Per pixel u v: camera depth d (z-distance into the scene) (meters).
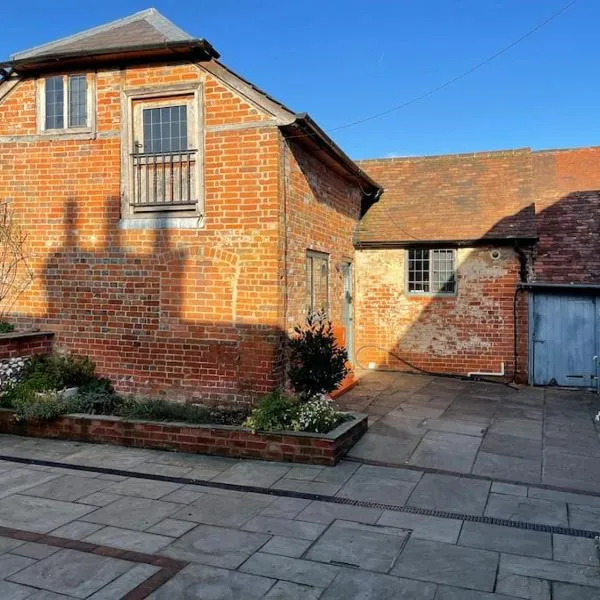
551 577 4.30
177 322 8.85
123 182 9.05
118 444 7.80
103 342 9.22
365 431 8.28
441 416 9.37
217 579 4.23
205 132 8.70
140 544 4.82
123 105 9.05
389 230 13.34
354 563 4.50
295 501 5.84
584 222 12.90
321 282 10.73
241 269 8.57
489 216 13.02
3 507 5.65
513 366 12.58
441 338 13.11
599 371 12.08
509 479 6.55
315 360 8.20
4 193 9.65
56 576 4.26
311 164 10.05
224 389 8.62
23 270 9.59
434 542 4.89
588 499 5.97
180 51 8.63
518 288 12.53
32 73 9.47
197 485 6.30
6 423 8.35
